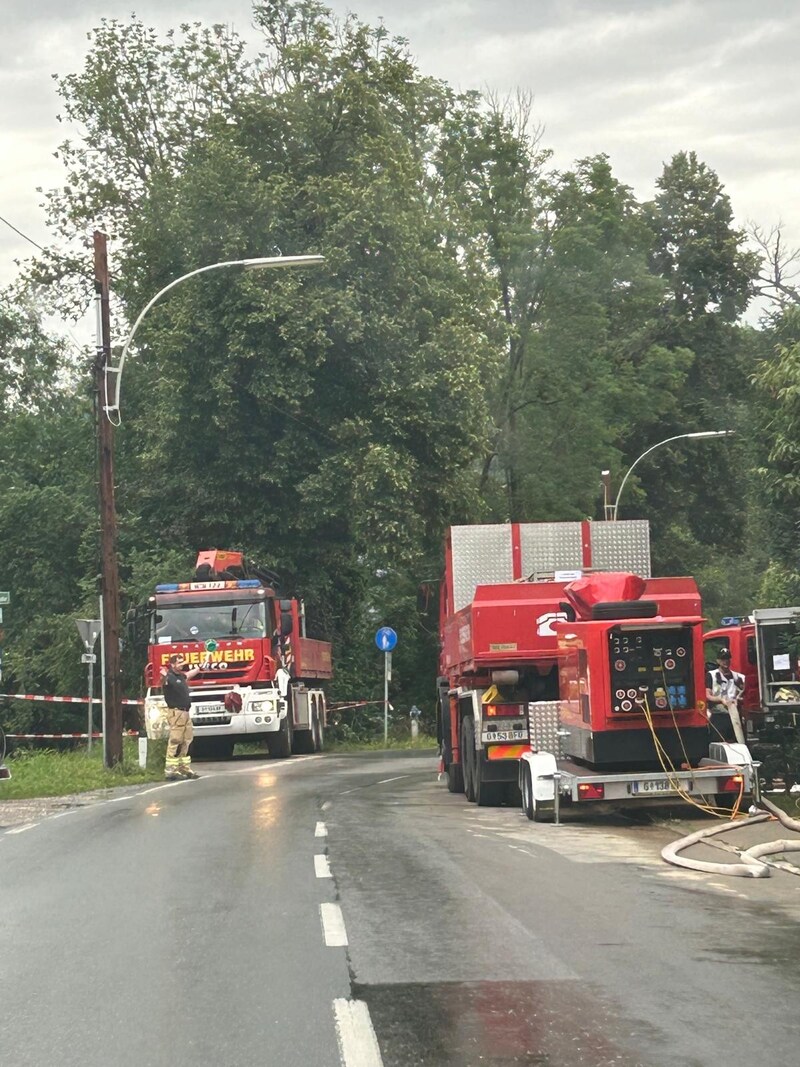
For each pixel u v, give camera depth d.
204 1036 6.45
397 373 38.88
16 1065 6.08
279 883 11.14
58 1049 6.32
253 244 38.84
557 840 14.21
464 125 51.56
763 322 17.08
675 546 61.25
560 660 17.48
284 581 41.47
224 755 35.44
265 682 32.84
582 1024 6.51
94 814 18.33
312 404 39.41
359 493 37.81
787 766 20.25
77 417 47.81
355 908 9.84
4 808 20.17
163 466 41.81
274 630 33.53
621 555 21.56
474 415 39.41
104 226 48.66
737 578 73.44
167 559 39.44
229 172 38.53
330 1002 7.02
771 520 17.25
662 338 61.59
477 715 18.88
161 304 40.16
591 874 11.55
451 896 10.34
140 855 13.35
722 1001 6.92
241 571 35.88
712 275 63.53
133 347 45.31
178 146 47.53
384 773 26.84
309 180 39.19
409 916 9.48
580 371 52.38
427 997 7.11
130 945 8.73
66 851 13.95
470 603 19.55
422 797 20.61
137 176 48.72
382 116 41.28
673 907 9.80
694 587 17.56
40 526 44.50
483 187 51.62
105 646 27.70
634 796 15.67
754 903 9.98
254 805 18.86
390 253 38.97
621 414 55.16
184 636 32.69
